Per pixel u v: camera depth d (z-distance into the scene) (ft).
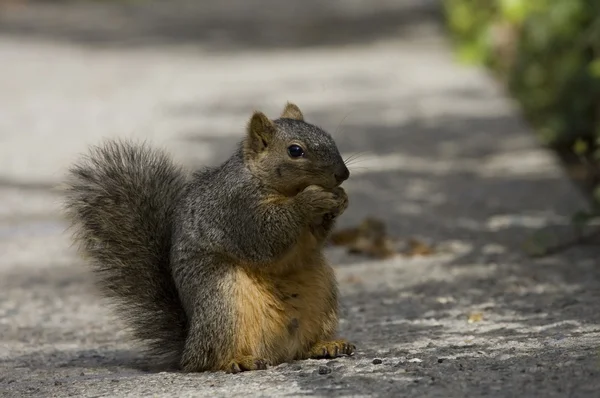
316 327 29.37
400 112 79.41
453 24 108.99
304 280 29.12
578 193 54.54
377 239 46.34
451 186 57.93
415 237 47.75
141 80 96.94
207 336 28.48
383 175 60.90
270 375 27.30
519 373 24.94
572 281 38.34
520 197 54.49
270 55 111.14
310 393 24.72
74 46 119.44
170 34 128.67
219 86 92.12
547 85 73.31
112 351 32.96
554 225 48.11
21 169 64.54
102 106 85.10
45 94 91.15
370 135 71.72
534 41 71.77
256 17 143.43
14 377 29.27
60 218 53.57
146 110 82.64
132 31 131.54
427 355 28.14
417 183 58.90
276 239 28.37
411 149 67.51
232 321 28.32
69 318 37.88
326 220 29.12
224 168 29.86
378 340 31.45
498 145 67.82
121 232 31.50
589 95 64.49
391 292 38.88
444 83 90.79
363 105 82.33
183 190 32.04
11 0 157.17
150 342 31.37
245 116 78.64
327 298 29.58
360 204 54.70
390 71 97.76
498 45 88.94
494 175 60.03
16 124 78.89
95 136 73.51
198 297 28.73
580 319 31.81
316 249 29.17
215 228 28.91
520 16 69.36
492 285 38.70
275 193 29.25
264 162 29.22
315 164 29.04
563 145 67.36
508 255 43.39
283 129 29.58
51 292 41.75
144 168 32.30
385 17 136.98
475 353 27.84
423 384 24.62
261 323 28.66
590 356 26.14
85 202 31.81
